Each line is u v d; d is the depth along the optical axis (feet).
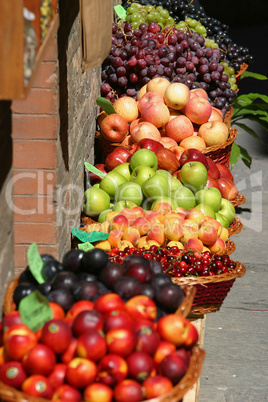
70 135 11.97
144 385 6.52
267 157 24.86
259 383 12.38
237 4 47.80
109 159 14.88
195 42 18.38
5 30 5.71
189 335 7.02
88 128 15.35
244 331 14.15
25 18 5.90
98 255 8.17
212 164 15.01
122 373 6.43
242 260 17.31
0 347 7.01
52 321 6.63
